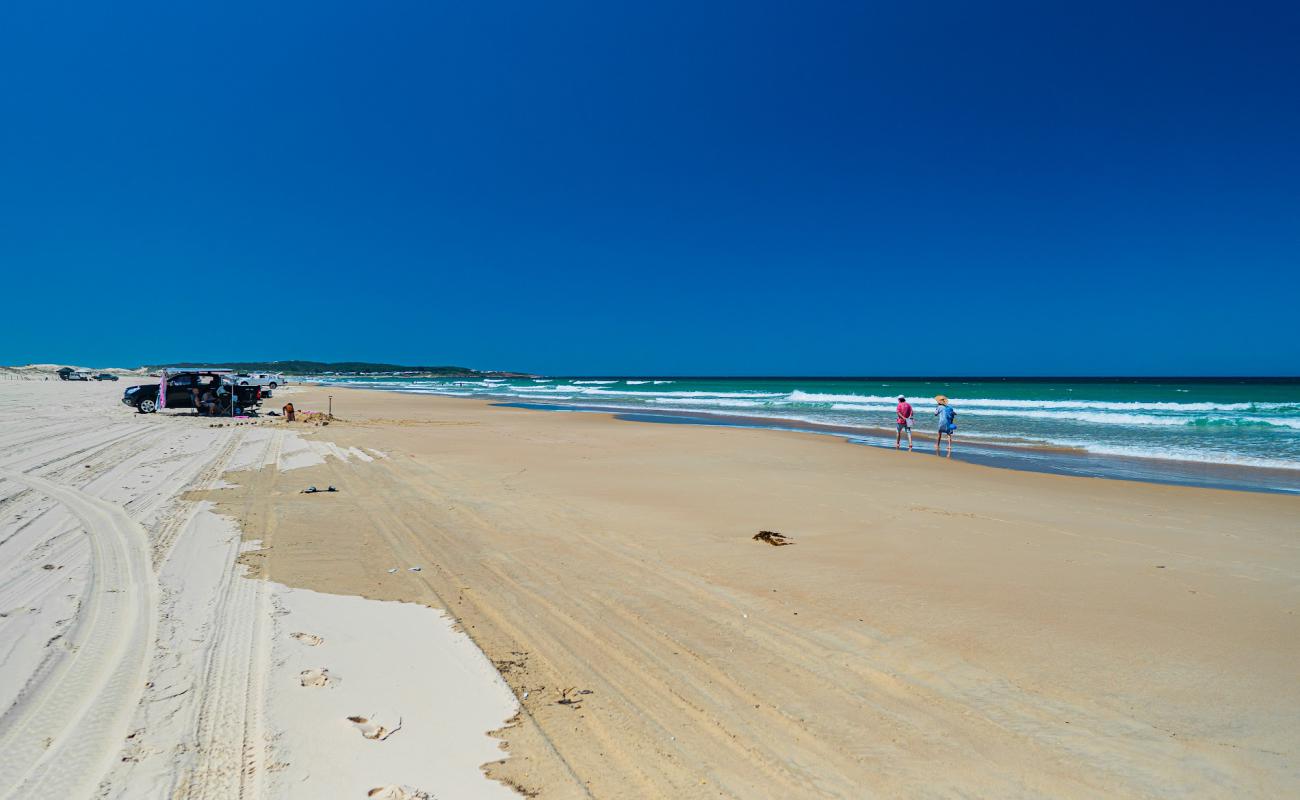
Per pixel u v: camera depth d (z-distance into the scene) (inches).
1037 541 326.3
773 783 133.0
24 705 149.3
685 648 197.5
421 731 145.6
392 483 468.1
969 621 219.5
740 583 257.8
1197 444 800.3
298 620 205.3
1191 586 256.1
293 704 153.3
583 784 130.2
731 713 160.4
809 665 187.2
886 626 215.3
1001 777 136.2
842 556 296.2
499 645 195.5
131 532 308.2
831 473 550.9
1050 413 1336.1
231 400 1104.8
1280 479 552.4
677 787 130.4
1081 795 130.5
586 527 348.2
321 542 302.7
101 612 207.6
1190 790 132.3
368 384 4724.4
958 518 379.6
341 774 128.1
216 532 313.7
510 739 145.1
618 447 727.7
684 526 352.8
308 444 690.2
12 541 289.3
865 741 149.1
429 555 288.0
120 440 677.9
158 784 122.7
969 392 2748.5
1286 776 136.5
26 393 1827.0
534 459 614.9
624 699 166.1
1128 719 159.0
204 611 210.7
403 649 187.9
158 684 161.0
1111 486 502.0
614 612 225.6
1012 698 169.2
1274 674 181.9
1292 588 254.4
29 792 119.0
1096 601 238.8
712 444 763.4
